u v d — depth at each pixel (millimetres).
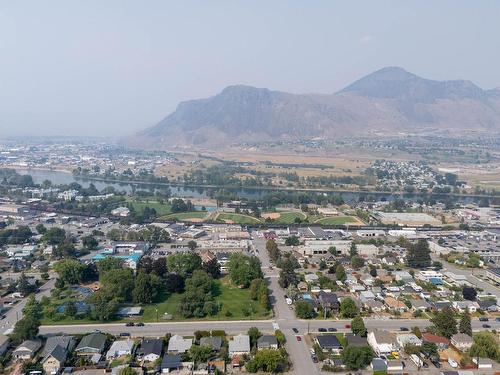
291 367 133375
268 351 132125
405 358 139875
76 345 144625
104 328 157875
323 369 132250
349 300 171250
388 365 133000
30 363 132625
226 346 143875
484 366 134625
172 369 132000
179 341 144500
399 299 186875
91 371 130625
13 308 176375
